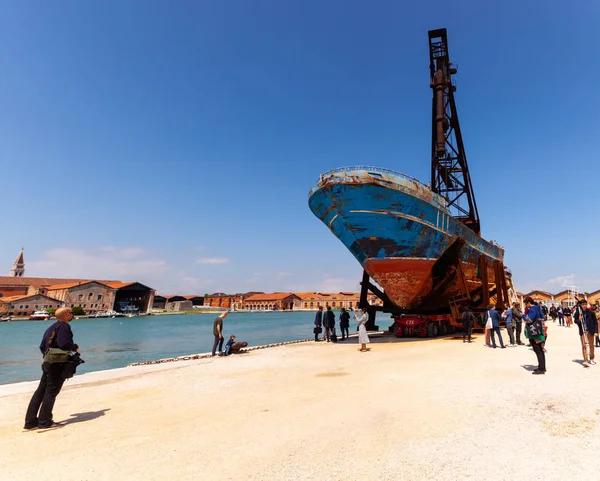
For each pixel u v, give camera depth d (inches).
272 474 152.1
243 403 275.4
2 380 643.5
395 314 895.1
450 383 313.3
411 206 667.4
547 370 353.4
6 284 4495.6
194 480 149.0
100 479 153.3
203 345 1250.0
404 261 702.5
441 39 1024.2
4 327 2716.5
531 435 185.2
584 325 386.9
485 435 187.8
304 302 6707.7
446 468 152.0
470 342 641.0
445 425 206.2
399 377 350.6
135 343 1334.9
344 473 150.7
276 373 406.9
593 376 320.2
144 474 156.3
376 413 235.1
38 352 1131.3
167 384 361.7
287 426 215.5
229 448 183.6
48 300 3954.2
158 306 6397.6
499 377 330.3
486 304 814.5
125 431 215.8
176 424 227.3
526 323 349.1
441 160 1049.5
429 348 578.2
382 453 170.1
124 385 361.4
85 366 774.5
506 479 140.6
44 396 227.9
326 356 541.0
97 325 2790.4
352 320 2861.7
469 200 1035.9
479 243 925.2
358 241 706.2
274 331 1955.0
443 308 880.3
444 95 983.0
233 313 5920.3
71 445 194.1
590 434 183.2
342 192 661.3
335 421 221.8
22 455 181.2
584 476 140.6
